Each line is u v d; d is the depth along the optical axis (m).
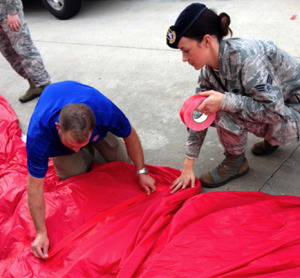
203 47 1.57
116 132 1.88
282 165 2.20
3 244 1.93
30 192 1.71
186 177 2.05
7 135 2.77
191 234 1.68
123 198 2.03
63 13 4.94
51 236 1.87
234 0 4.38
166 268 1.54
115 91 3.27
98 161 2.46
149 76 3.37
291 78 1.77
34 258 1.78
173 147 2.52
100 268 1.65
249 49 1.58
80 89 1.78
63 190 2.10
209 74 1.76
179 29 1.53
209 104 1.60
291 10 3.84
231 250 1.56
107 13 4.93
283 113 1.68
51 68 3.86
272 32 3.54
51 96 1.75
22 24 3.04
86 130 1.46
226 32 1.57
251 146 2.38
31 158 1.63
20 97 3.39
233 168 2.12
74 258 1.74
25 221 1.94
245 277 1.44
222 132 1.93
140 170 2.08
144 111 2.93
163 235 1.76
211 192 1.95
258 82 1.60
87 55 3.97
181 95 3.02
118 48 3.97
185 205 1.87
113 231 1.81
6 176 2.34
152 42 3.93
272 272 1.45
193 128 1.68
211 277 1.46
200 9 1.52
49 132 1.64
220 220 1.74
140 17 4.56
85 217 1.94
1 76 3.93
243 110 1.65
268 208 1.79
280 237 1.57
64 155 1.96
